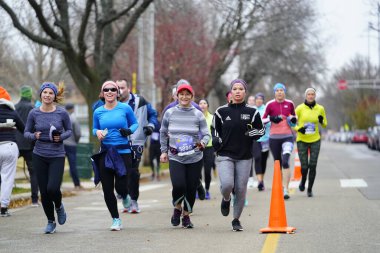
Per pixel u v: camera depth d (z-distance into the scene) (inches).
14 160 778.8
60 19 1406.3
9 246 565.9
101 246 558.3
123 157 649.0
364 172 1461.6
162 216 761.6
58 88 652.1
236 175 620.7
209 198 936.3
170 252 523.8
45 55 2113.7
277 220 615.8
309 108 925.2
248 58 2783.0
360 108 5876.0
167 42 2261.3
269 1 1521.9
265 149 1035.3
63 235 623.8
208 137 639.8
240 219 712.4
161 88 2273.6
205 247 542.0
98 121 649.0
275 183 622.2
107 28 1550.2
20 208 861.8
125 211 800.3
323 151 3181.6
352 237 578.6
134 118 655.8
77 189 1155.3
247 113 619.2
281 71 2886.3
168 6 1585.9
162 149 650.2
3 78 2123.5
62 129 642.8
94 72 1507.1
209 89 2452.0
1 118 758.5
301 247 533.3
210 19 2655.0
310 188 929.5
